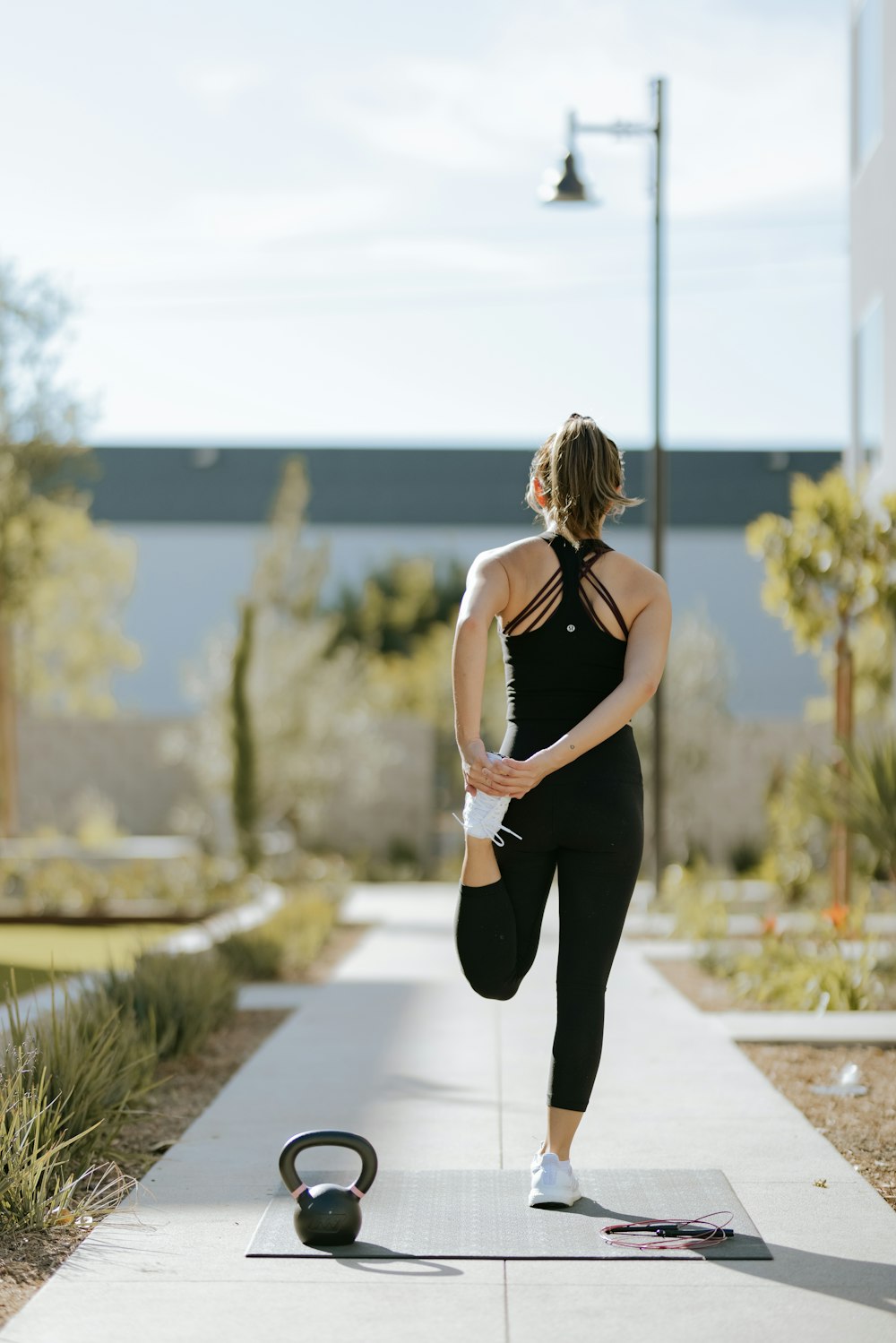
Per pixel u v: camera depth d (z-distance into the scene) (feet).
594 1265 10.61
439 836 74.18
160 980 20.81
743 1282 10.23
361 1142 11.29
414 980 28.94
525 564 11.74
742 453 114.62
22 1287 10.34
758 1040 21.07
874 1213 11.96
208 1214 12.10
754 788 68.64
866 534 32.96
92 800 72.64
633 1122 15.53
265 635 65.10
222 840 60.85
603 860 11.46
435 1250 10.93
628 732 11.75
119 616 91.40
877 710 61.31
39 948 33.94
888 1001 25.05
